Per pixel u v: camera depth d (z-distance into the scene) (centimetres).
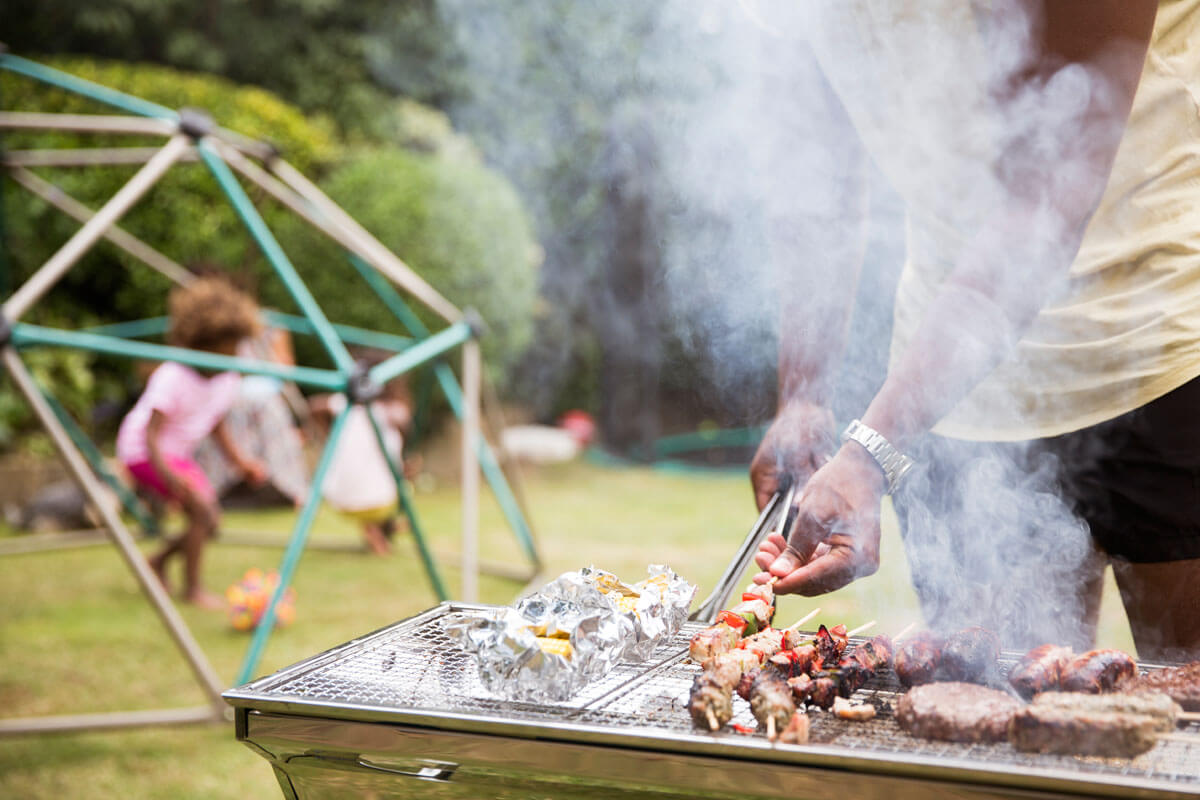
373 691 119
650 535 506
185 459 416
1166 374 149
